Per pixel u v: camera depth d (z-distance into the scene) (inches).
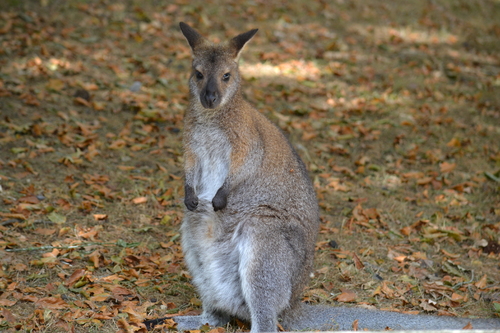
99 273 342.3
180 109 571.2
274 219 302.0
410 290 356.5
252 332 286.5
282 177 315.3
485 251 410.6
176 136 530.0
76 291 316.5
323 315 304.5
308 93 648.4
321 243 403.5
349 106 634.8
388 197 476.1
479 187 498.9
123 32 716.7
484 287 361.4
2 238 357.1
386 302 343.9
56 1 753.0
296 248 302.4
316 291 349.4
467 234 429.4
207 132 318.3
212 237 309.1
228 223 308.5
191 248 319.0
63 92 558.3
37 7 729.6
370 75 720.3
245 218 304.8
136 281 337.1
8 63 590.9
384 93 673.6
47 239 367.2
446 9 1018.1
